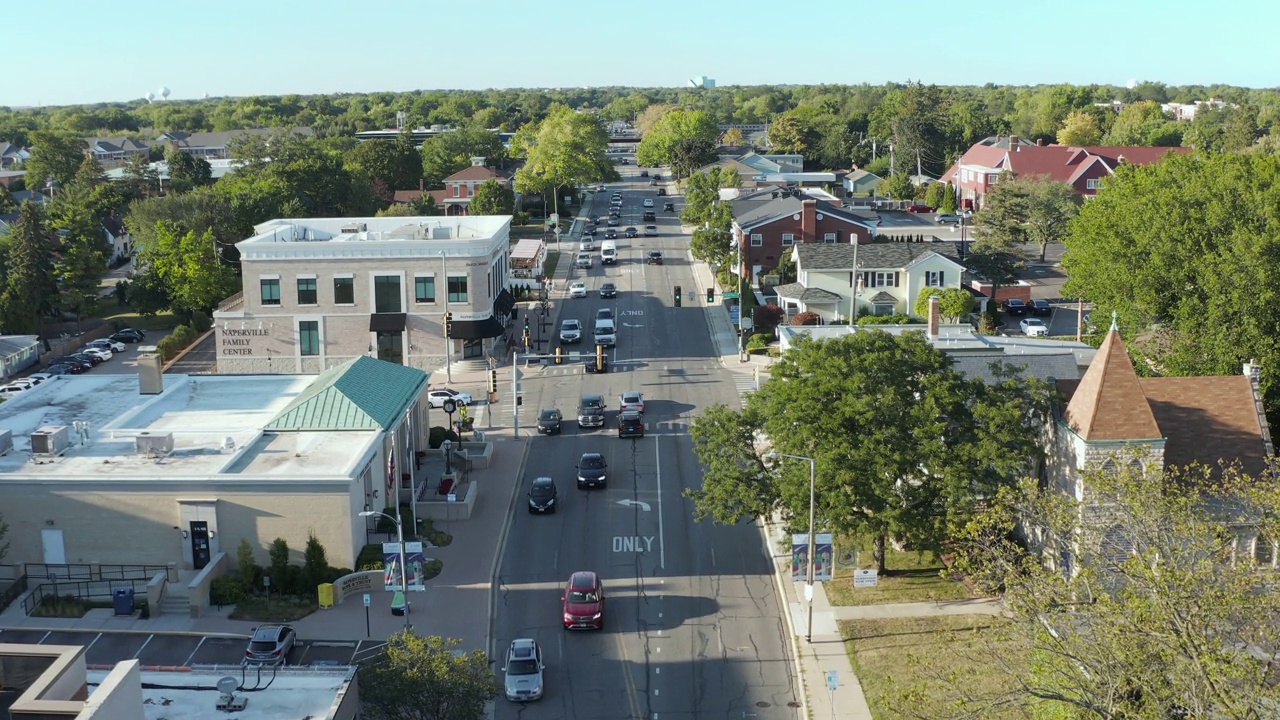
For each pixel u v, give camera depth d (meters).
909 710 36.12
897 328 75.75
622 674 44.56
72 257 117.44
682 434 75.12
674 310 115.31
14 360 100.38
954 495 47.06
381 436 58.84
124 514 52.81
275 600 51.16
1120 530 39.94
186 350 106.12
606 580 53.09
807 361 50.78
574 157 191.50
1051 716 34.00
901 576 52.22
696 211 164.00
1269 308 67.06
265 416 64.19
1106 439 46.94
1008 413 48.22
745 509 51.41
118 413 64.94
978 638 42.03
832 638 46.66
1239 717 27.86
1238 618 32.03
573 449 72.50
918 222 160.88
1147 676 30.44
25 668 28.33
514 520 60.56
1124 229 79.06
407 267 92.75
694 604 50.47
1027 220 135.12
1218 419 50.06
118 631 48.59
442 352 94.19
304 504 52.31
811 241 124.38
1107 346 47.56
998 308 108.12
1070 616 34.00
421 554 49.47
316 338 94.25
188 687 36.84
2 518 52.84
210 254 119.31
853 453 48.12
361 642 47.41
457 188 188.00
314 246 92.31
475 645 46.97
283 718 34.88
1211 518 43.34
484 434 76.00
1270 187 76.38
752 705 42.09
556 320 111.44
